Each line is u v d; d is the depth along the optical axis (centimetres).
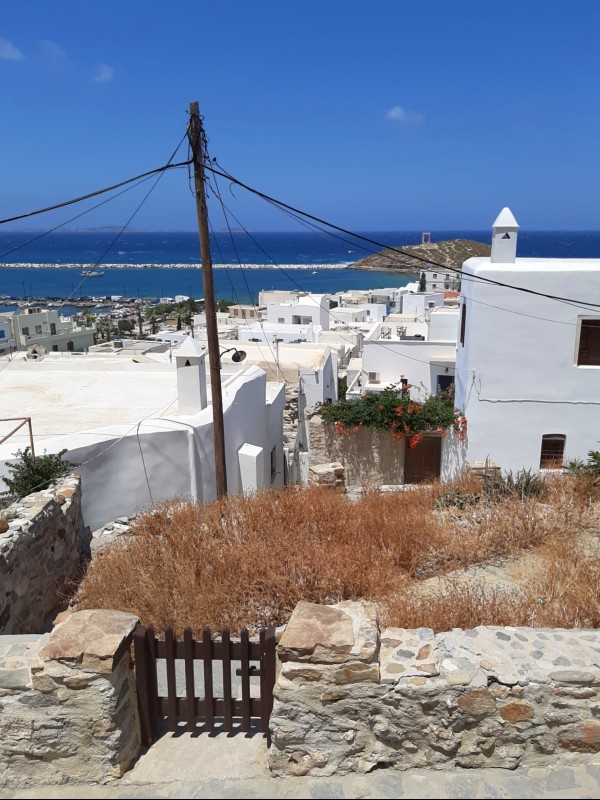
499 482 1241
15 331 6931
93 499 1077
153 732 492
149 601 718
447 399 1938
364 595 752
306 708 441
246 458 1489
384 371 2795
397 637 489
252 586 745
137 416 1389
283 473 2070
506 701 438
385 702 440
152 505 1099
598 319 1488
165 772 461
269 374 2577
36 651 462
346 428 1697
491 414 1562
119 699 451
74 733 448
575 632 498
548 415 1549
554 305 1484
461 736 446
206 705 492
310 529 927
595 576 752
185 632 475
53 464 984
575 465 1389
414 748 447
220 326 6038
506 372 1534
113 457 1106
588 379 1519
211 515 979
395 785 439
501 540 936
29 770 457
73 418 1382
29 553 772
